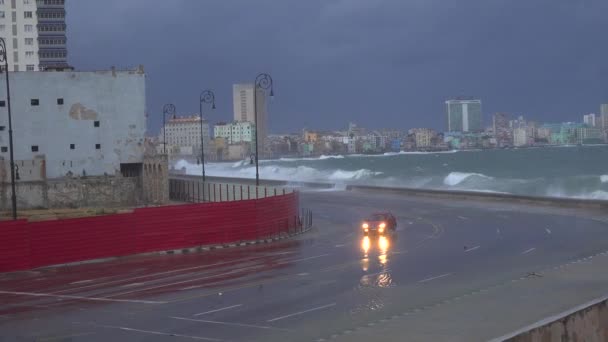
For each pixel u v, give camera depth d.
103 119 75.19
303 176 168.12
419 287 23.34
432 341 15.48
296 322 18.33
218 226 38.31
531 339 11.59
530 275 24.58
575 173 151.62
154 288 24.92
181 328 18.09
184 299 22.42
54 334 17.92
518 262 28.69
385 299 21.31
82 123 74.50
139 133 76.44
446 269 27.39
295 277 26.36
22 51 152.00
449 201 68.31
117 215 34.47
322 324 17.98
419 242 37.53
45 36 172.50
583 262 27.23
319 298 21.80
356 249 35.25
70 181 70.00
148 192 73.75
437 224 47.50
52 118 73.38
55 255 32.19
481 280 24.44
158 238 35.84
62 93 73.75
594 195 95.69
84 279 28.06
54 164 73.44
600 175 133.00
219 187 61.12
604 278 23.52
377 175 162.88
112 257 34.16
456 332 16.36
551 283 22.86
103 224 33.91
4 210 65.62
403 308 19.80
